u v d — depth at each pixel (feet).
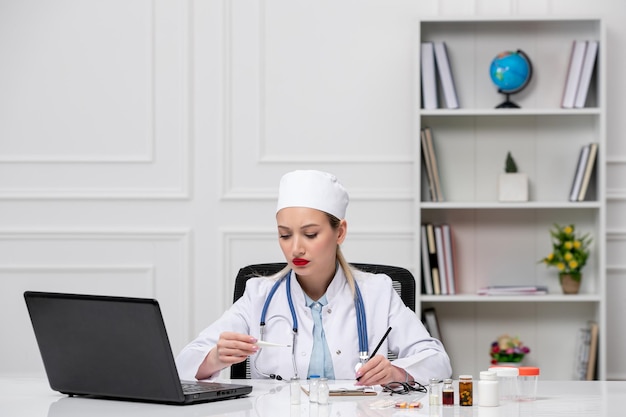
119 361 6.36
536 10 14.73
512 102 14.29
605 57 13.91
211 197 14.73
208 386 6.74
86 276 14.78
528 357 14.64
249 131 14.75
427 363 7.46
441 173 14.69
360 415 5.86
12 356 14.76
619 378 14.64
